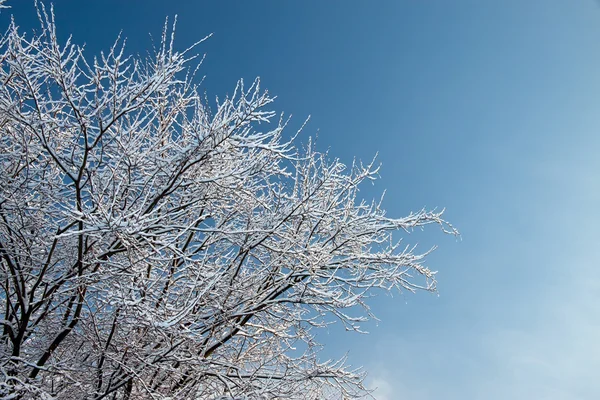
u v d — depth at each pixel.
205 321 6.92
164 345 6.79
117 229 4.96
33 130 5.68
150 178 6.42
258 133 6.25
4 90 5.91
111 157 6.30
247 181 7.74
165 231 6.26
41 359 6.15
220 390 7.23
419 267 8.45
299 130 6.34
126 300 5.32
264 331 8.34
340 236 8.45
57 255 6.54
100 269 6.17
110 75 5.66
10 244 6.30
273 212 7.83
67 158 6.07
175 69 6.05
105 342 6.21
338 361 7.95
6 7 5.80
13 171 6.92
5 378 5.55
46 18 5.38
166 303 6.30
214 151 6.13
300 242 7.77
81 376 6.30
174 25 5.91
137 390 6.64
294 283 7.73
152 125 7.81
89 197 6.36
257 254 8.14
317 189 7.46
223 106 5.93
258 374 7.27
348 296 7.98
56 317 6.62
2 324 6.13
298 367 7.75
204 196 7.23
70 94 5.59
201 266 6.30
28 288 6.88
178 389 6.91
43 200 6.61
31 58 5.61
